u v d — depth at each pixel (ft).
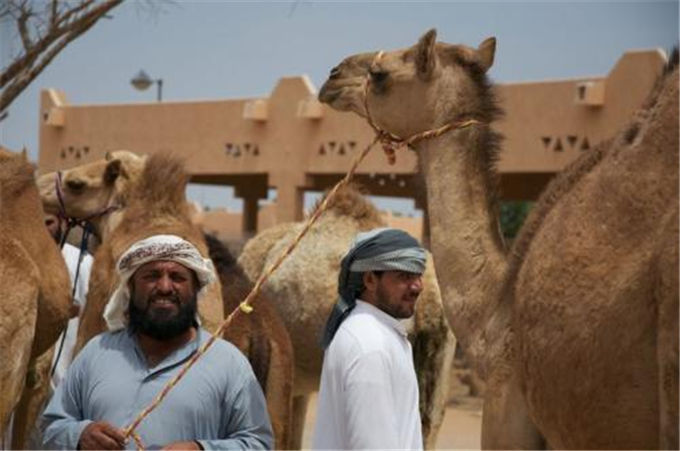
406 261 14.88
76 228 30.63
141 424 15.52
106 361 16.03
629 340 16.15
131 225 22.27
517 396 18.76
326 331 15.26
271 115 64.39
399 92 21.30
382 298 14.96
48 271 22.02
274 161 64.18
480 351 19.81
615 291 16.31
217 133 66.03
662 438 15.56
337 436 14.58
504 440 18.85
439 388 28.53
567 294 17.01
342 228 29.58
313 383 30.12
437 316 28.19
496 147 21.09
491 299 19.90
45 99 70.03
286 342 23.59
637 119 17.35
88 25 24.91
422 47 20.94
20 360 20.45
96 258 22.52
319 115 62.44
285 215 63.62
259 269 31.45
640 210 16.46
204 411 15.65
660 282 15.53
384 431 14.32
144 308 15.94
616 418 16.55
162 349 16.06
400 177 64.64
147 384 15.76
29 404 23.76
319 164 62.54
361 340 14.53
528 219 19.24
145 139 67.87
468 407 57.00
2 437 20.38
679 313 15.20
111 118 68.08
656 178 16.44
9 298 20.10
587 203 17.40
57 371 26.09
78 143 68.85
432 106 21.12
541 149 54.95
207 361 15.94
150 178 22.67
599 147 18.38
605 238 16.81
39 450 23.66
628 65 51.55
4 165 22.07
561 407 17.30
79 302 27.04
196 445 15.28
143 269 16.03
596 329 16.51
